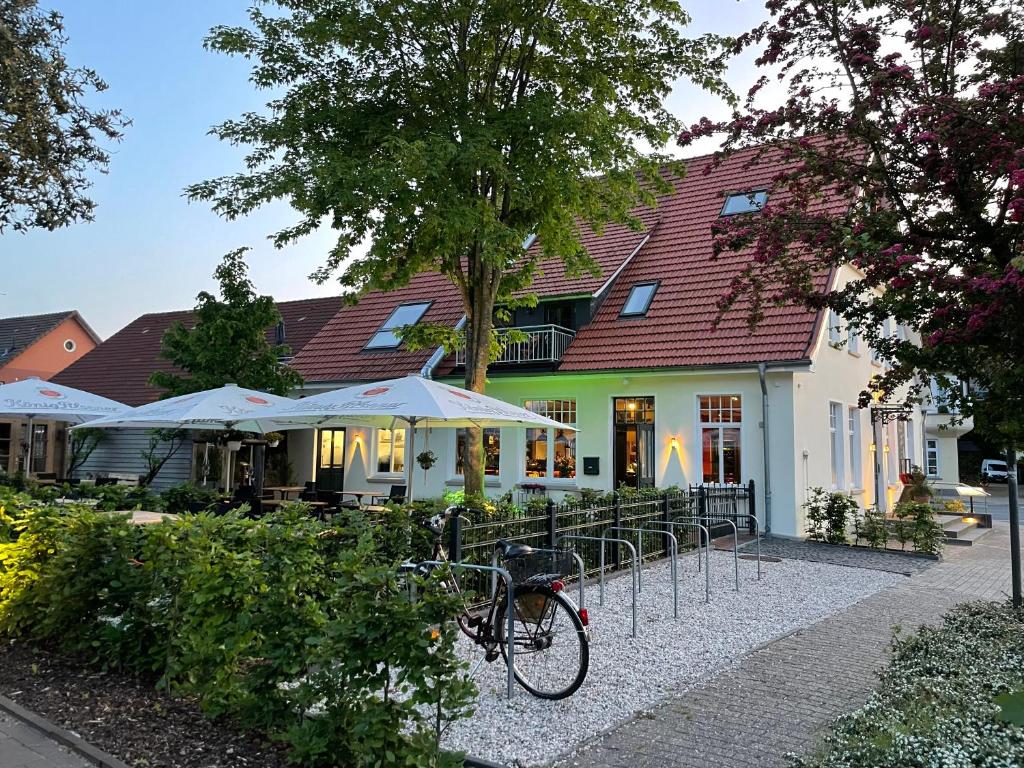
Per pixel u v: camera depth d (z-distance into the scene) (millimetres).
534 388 18203
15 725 4336
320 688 3752
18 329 40031
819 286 15516
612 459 17094
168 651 4820
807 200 6785
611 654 6379
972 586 10070
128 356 26875
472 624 6168
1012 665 4039
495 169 11531
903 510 13648
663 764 4160
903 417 6184
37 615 5695
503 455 18609
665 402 16500
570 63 12883
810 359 14414
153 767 3787
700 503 12945
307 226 12367
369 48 12367
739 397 15773
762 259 6301
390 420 11422
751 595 9055
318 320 25484
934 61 6078
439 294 22031
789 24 6344
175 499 11188
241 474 20016
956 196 5387
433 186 11117
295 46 12523
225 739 4156
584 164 12430
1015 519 6840
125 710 4578
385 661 3562
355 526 6758
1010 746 2863
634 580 7086
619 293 18594
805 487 15203
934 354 5391
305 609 4023
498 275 13789
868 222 5809
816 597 9000
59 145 10320
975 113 5211
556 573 5770
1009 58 5867
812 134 6410
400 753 3557
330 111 12109
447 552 7387
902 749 2914
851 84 6207
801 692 5398
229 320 15797
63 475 23203
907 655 4500
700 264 18094
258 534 4723
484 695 5355
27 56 9727
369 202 10945
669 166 13336
